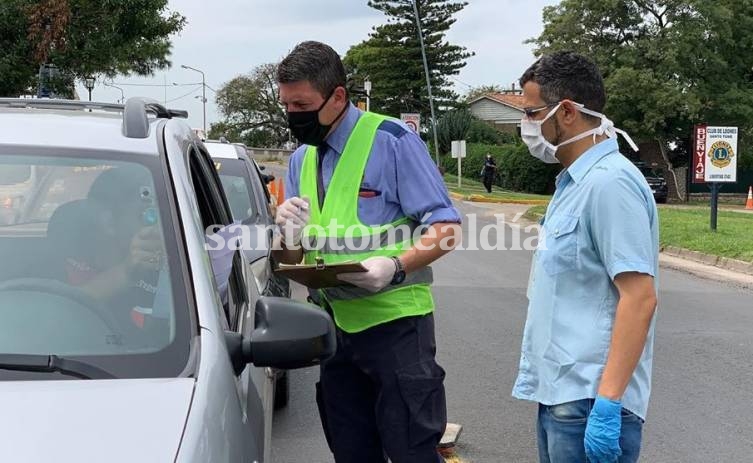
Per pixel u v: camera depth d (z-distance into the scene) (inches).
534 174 1397.6
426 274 120.6
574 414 100.7
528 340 107.7
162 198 96.2
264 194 262.4
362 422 127.7
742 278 449.7
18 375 77.5
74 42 727.1
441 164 1626.5
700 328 313.0
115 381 76.7
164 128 111.0
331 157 119.6
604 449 96.2
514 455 183.9
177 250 91.0
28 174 96.9
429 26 2160.4
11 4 684.7
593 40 1418.6
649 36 1371.8
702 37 1352.1
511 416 208.8
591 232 99.4
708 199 1489.9
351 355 120.7
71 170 98.0
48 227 95.4
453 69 2207.2
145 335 83.0
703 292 400.5
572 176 102.7
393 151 117.0
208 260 95.5
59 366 78.4
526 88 105.9
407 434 118.6
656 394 227.8
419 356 118.8
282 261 122.0
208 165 141.6
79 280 90.0
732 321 327.3
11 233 95.0
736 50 1414.9
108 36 747.4
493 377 242.4
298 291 267.4
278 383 207.2
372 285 110.2
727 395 227.3
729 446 189.8
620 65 1380.4
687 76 1382.9
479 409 213.9
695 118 1363.2
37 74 744.3
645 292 95.7
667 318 332.8
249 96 3393.2
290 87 114.0
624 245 95.7
